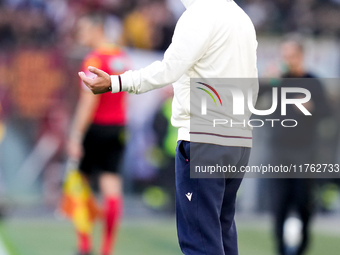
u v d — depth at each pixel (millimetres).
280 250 25859
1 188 41969
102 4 45438
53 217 37250
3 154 42156
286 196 25516
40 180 42406
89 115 25734
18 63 42281
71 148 26125
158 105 41031
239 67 15055
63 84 42219
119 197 26250
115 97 26109
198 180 14938
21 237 30703
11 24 43125
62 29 43562
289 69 25234
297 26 46656
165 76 14469
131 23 45156
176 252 27812
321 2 47625
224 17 14836
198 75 14914
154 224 35656
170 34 45688
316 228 35594
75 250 27844
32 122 42375
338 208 40531
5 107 42125
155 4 46375
